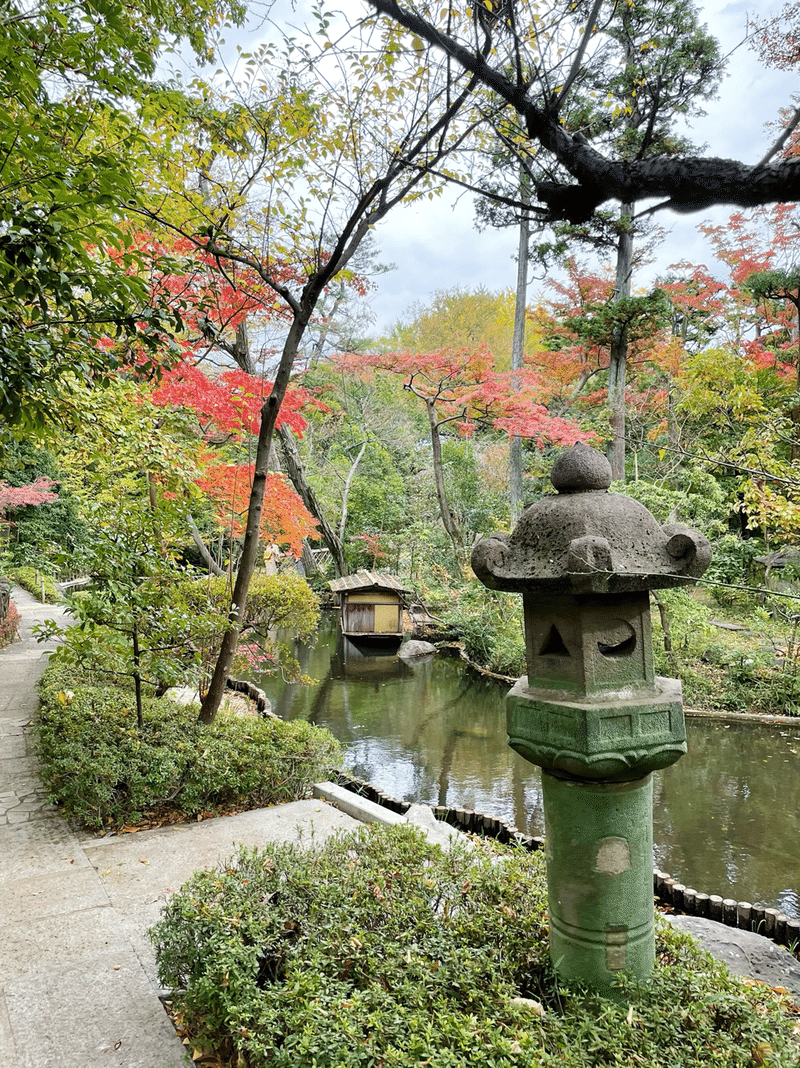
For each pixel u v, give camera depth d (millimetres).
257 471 5109
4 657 10422
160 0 4008
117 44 2760
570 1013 1920
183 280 5426
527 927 2289
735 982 2066
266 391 6703
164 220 4402
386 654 14469
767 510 5605
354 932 2188
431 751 8195
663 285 15094
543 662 2121
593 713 1865
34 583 17953
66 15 2658
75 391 4188
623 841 1970
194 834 4008
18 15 2572
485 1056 1622
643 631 2061
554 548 2023
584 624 1978
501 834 4996
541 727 2002
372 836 2916
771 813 6188
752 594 13219
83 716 4766
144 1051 2164
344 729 9133
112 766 4098
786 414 9641
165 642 4832
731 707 9320
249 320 8469
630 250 13461
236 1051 2090
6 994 2484
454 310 29188
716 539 13570
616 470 13484
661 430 11484
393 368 13758
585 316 14102
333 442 23766
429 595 16953
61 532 20844
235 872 2619
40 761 4918
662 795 6648
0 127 2473
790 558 12539
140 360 5133
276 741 4812
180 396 6168
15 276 2594
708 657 10586
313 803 4586
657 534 2072
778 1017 1898
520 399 12492
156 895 3264
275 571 17797
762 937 3127
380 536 20516
